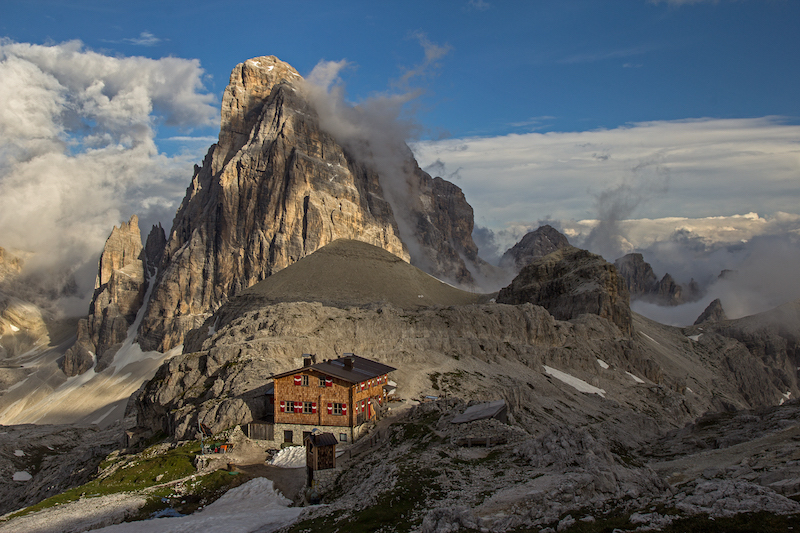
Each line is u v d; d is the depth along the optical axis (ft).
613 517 148.36
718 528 131.64
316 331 562.25
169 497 244.01
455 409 285.02
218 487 250.98
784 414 305.73
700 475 201.67
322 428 299.58
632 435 436.76
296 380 304.71
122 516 228.22
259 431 307.99
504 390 472.44
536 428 364.17
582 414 504.43
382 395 349.61
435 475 194.80
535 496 161.58
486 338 651.66
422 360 530.68
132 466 298.56
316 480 230.48
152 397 429.38
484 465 202.39
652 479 176.76
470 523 150.92
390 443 260.01
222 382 391.24
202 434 316.19
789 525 127.03
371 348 543.39
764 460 199.11
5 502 480.64
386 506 177.47
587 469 176.35
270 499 231.50
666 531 134.92
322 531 173.99
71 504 249.34
